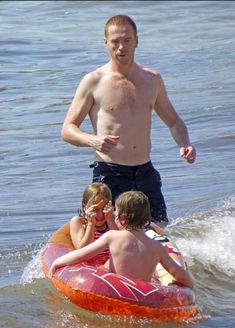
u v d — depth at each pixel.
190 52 60.03
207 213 28.72
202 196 30.66
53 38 66.94
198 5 84.00
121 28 22.58
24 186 32.31
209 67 54.69
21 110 44.84
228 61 56.41
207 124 41.09
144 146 23.03
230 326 20.73
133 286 20.70
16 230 27.58
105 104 22.81
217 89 48.22
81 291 20.84
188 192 31.16
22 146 38.03
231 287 23.62
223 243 26.09
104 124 22.83
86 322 20.78
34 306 21.69
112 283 20.73
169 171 33.81
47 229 27.61
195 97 46.44
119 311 20.64
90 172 33.97
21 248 25.97
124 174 22.88
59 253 22.31
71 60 58.50
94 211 22.03
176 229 26.98
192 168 34.16
